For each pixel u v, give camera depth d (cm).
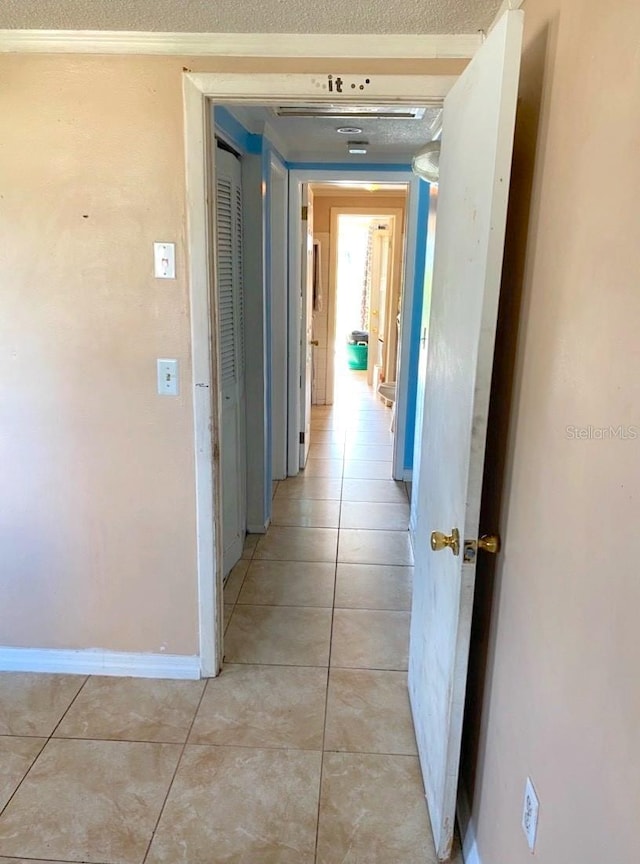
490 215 123
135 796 179
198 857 161
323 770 189
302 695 222
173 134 188
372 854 162
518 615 127
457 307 155
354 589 296
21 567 225
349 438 558
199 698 220
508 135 119
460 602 142
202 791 181
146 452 213
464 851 163
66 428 212
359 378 863
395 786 184
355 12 162
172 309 201
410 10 160
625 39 83
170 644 229
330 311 666
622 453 82
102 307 202
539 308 120
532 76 130
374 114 233
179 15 166
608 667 85
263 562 321
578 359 98
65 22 172
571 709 98
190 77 183
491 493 154
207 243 196
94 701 217
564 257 106
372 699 221
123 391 208
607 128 89
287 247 412
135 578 224
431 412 195
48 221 196
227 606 279
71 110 187
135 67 184
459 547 142
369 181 402
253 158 301
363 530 362
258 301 319
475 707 166
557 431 107
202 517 217
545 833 108
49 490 218
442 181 184
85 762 190
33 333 204
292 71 183
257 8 161
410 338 425
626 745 79
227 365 290
